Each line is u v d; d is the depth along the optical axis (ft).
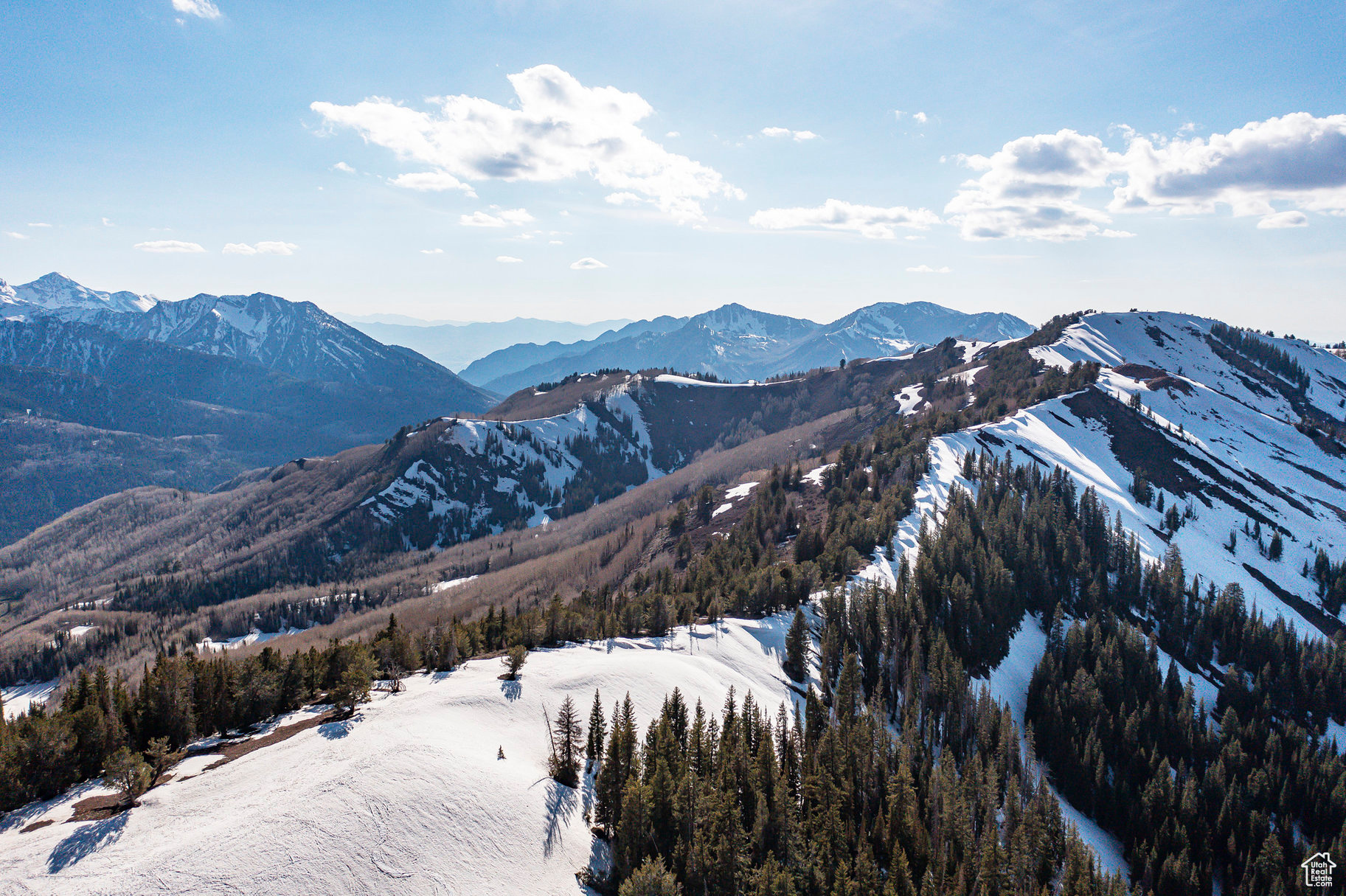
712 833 212.02
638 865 197.88
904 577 467.93
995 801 309.01
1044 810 311.88
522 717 260.83
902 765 277.85
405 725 230.27
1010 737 353.10
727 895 201.46
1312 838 375.45
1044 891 258.98
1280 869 337.11
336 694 248.11
